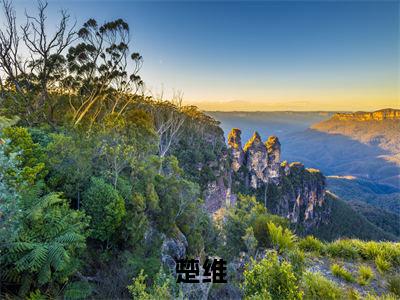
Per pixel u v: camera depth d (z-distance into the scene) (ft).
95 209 19.63
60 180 21.39
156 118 96.32
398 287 16.94
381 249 23.07
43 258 11.93
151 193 27.50
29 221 13.89
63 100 70.23
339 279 18.78
